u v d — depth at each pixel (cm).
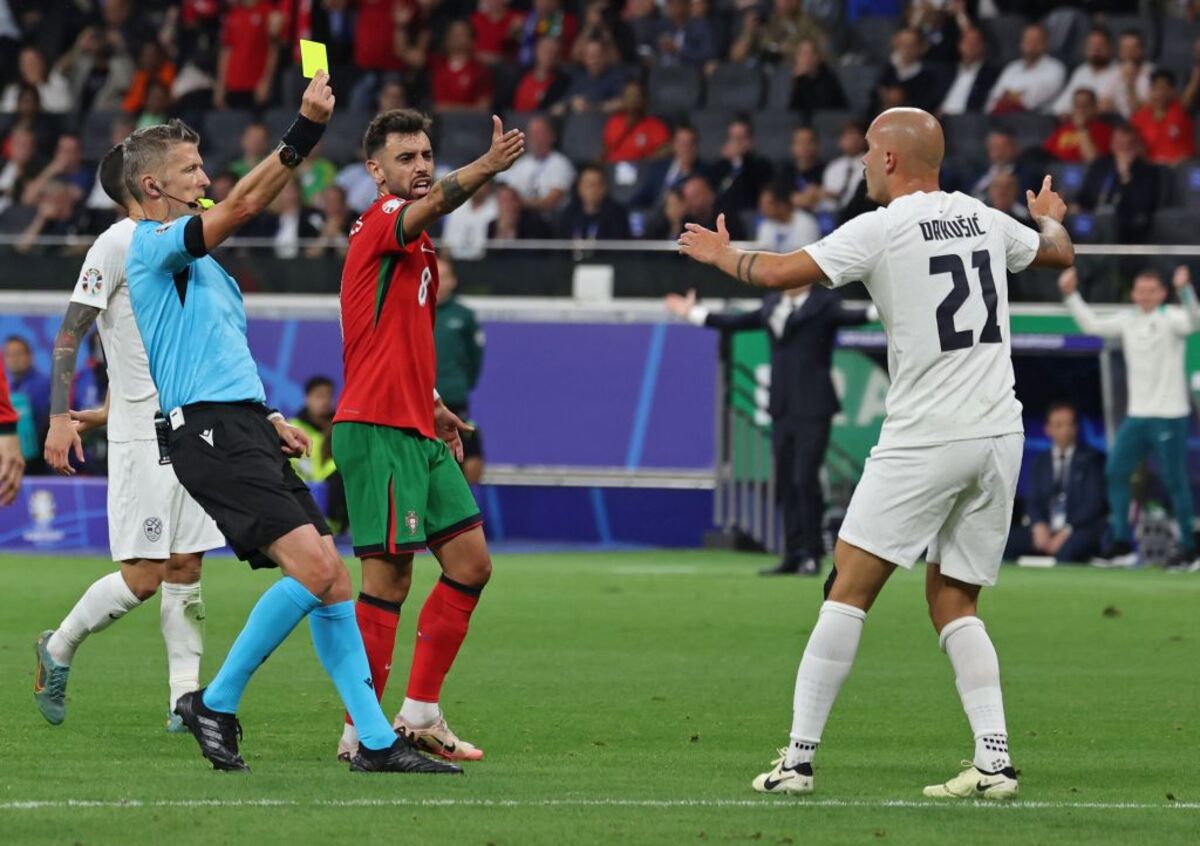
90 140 8631
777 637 4209
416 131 2570
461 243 7462
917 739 2814
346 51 8800
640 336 7106
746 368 7019
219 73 8806
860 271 2292
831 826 2055
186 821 2022
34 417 6938
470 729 2873
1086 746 2753
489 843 1920
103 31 9138
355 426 2511
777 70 8338
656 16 8819
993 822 2095
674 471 7075
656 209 7675
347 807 2125
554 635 4231
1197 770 2530
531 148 8094
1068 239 2447
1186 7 8275
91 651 3831
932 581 2386
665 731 2858
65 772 2380
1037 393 6950
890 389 2320
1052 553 6569
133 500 2800
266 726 2850
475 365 6412
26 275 7362
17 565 6084
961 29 8081
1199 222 7100
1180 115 7588
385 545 2508
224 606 4766
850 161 7438
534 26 8706
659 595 5150
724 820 2081
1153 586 5569
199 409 2347
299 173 7894
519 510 7231
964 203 2333
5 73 9231
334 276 7294
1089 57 7875
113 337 2819
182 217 2330
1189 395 6656
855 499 2316
